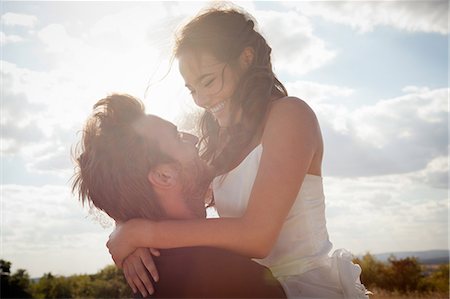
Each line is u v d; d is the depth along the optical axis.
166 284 1.76
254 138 2.29
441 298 25.44
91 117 1.92
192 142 2.05
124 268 1.89
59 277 46.84
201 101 2.35
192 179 1.97
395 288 27.53
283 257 2.20
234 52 2.26
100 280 43.00
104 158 1.86
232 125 2.36
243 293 1.70
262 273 1.77
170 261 1.79
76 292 45.66
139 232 1.85
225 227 1.88
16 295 46.50
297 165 2.02
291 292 2.15
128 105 1.90
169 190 1.92
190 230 1.85
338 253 2.25
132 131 1.87
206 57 2.26
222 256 1.76
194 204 2.01
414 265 28.06
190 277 1.74
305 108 2.14
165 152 1.91
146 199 1.89
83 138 1.92
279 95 2.41
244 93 2.26
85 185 1.91
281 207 1.97
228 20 2.28
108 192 1.87
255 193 1.99
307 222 2.17
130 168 1.86
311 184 2.20
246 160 2.25
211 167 2.29
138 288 1.83
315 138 2.13
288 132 2.06
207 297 1.71
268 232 1.93
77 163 1.97
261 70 2.29
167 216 1.93
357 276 2.25
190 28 2.27
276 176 2.00
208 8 2.39
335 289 2.19
